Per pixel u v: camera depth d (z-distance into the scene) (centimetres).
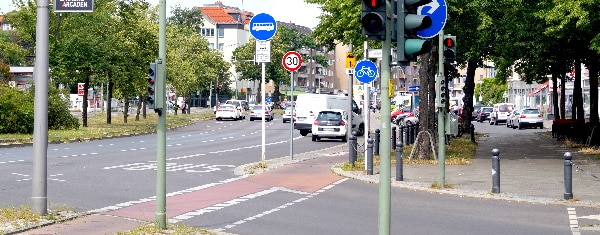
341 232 1245
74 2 1253
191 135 4947
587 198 1730
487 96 11288
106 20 5534
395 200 1706
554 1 2462
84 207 1480
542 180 2102
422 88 2680
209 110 11181
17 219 1252
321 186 1955
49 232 1170
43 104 1296
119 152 3127
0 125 4203
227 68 10750
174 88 8475
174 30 9000
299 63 2784
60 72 5203
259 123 7375
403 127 3700
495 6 2844
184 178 2108
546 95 8806
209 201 1627
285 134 5162
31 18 5544
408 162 2602
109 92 5953
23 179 1973
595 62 3531
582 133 3819
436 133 2997
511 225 1365
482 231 1290
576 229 1326
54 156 2842
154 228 1187
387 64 962
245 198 1689
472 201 1706
